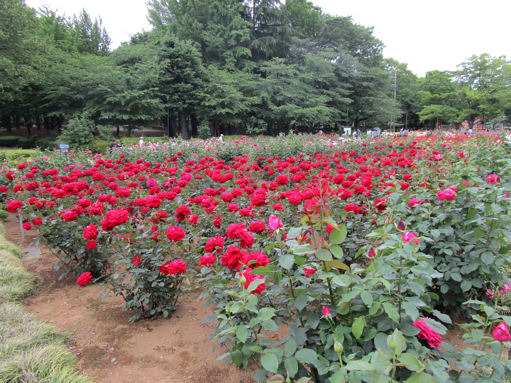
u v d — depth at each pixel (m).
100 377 2.34
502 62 43.12
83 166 8.14
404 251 1.53
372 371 1.03
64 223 3.80
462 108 43.47
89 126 17.36
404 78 60.47
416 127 64.25
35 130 42.66
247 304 1.41
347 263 3.35
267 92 35.44
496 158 5.41
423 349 1.31
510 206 2.54
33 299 3.51
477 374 1.48
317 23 44.69
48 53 29.48
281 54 41.78
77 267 3.88
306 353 1.33
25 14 25.59
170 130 38.38
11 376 2.06
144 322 3.06
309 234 1.52
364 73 41.22
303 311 1.58
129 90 29.14
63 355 2.39
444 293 2.61
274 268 1.86
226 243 3.22
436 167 4.32
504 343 1.36
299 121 36.75
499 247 2.48
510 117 34.00
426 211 2.65
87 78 28.92
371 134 14.98
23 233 5.48
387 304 1.34
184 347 2.68
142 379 2.33
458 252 2.65
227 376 2.34
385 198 2.85
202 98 32.50
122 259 2.90
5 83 24.94
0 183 7.11
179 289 3.09
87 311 3.25
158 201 3.43
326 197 1.50
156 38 38.28
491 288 2.43
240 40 37.22
